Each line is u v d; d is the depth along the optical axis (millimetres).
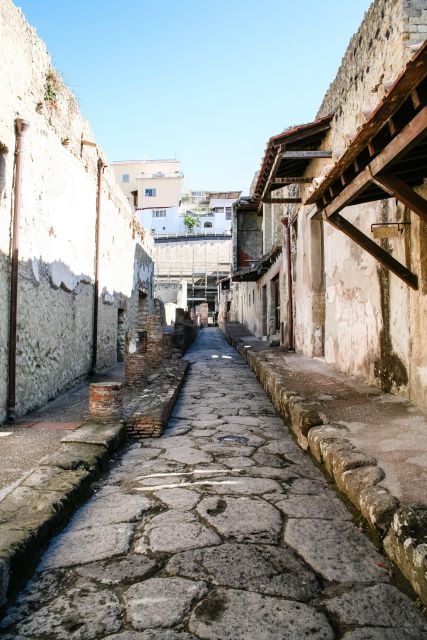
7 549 2410
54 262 7445
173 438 5242
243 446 4891
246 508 3312
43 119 6957
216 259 42844
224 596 2293
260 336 17578
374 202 5840
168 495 3584
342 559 2613
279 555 2668
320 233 9633
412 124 2664
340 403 5223
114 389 5262
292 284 11789
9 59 5801
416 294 4699
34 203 6602
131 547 2785
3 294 5699
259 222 18750
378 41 5551
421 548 2238
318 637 2006
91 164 9500
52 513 2947
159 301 20562
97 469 3990
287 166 9359
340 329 7523
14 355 5820
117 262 12023
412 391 4867
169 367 10039
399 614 2146
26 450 4453
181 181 52125
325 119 7598
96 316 9750
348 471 3354
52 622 2131
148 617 2152
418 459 3344
